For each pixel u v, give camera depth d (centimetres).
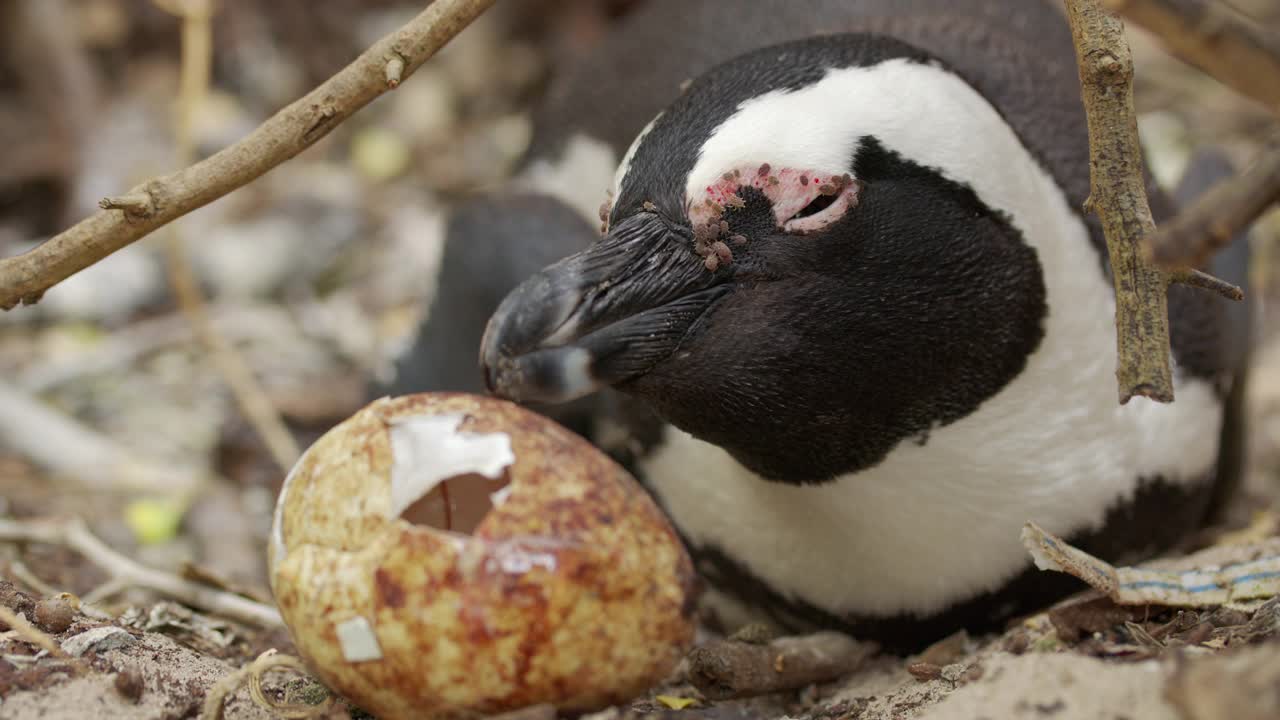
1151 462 573
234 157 434
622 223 481
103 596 616
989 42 634
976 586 556
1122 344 396
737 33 690
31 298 451
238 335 1055
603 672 385
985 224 495
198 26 758
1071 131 596
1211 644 432
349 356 1033
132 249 1116
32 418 889
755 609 628
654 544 396
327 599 382
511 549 375
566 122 775
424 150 1324
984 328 501
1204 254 326
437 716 385
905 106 482
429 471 388
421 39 427
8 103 1223
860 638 591
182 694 447
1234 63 321
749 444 510
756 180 473
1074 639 466
